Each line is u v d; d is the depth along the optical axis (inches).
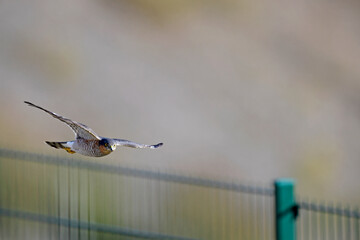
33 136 1080.2
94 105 1154.0
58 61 1180.5
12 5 1225.4
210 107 1203.2
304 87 1284.4
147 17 1295.5
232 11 1353.3
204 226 647.1
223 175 1111.6
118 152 1046.4
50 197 657.0
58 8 1246.3
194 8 1334.9
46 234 642.2
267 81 1264.8
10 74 1150.3
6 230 649.6
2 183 709.3
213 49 1285.7
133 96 1180.5
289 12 1387.8
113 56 1222.9
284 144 1189.1
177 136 1143.6
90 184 669.9
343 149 1209.4
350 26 1400.1
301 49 1342.3
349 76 1331.2
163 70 1232.2
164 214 680.4
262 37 1337.4
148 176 560.4
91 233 608.4
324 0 1423.5
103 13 1274.6
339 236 547.8
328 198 1157.7
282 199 511.2
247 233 684.1
